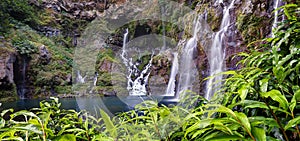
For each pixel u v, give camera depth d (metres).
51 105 0.91
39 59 8.22
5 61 6.86
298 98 0.56
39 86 7.97
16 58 7.56
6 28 8.36
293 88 0.66
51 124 0.75
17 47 7.70
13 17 9.15
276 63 0.71
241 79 0.66
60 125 0.76
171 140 0.60
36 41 9.10
